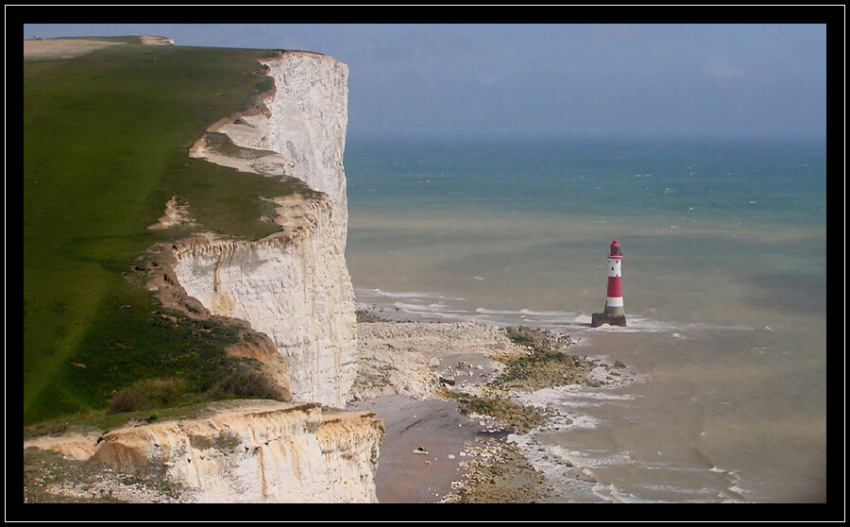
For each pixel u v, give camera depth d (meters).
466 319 64.12
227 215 37.66
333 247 40.69
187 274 33.84
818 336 58.09
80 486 21.83
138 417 24.56
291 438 24.95
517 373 50.88
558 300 69.50
